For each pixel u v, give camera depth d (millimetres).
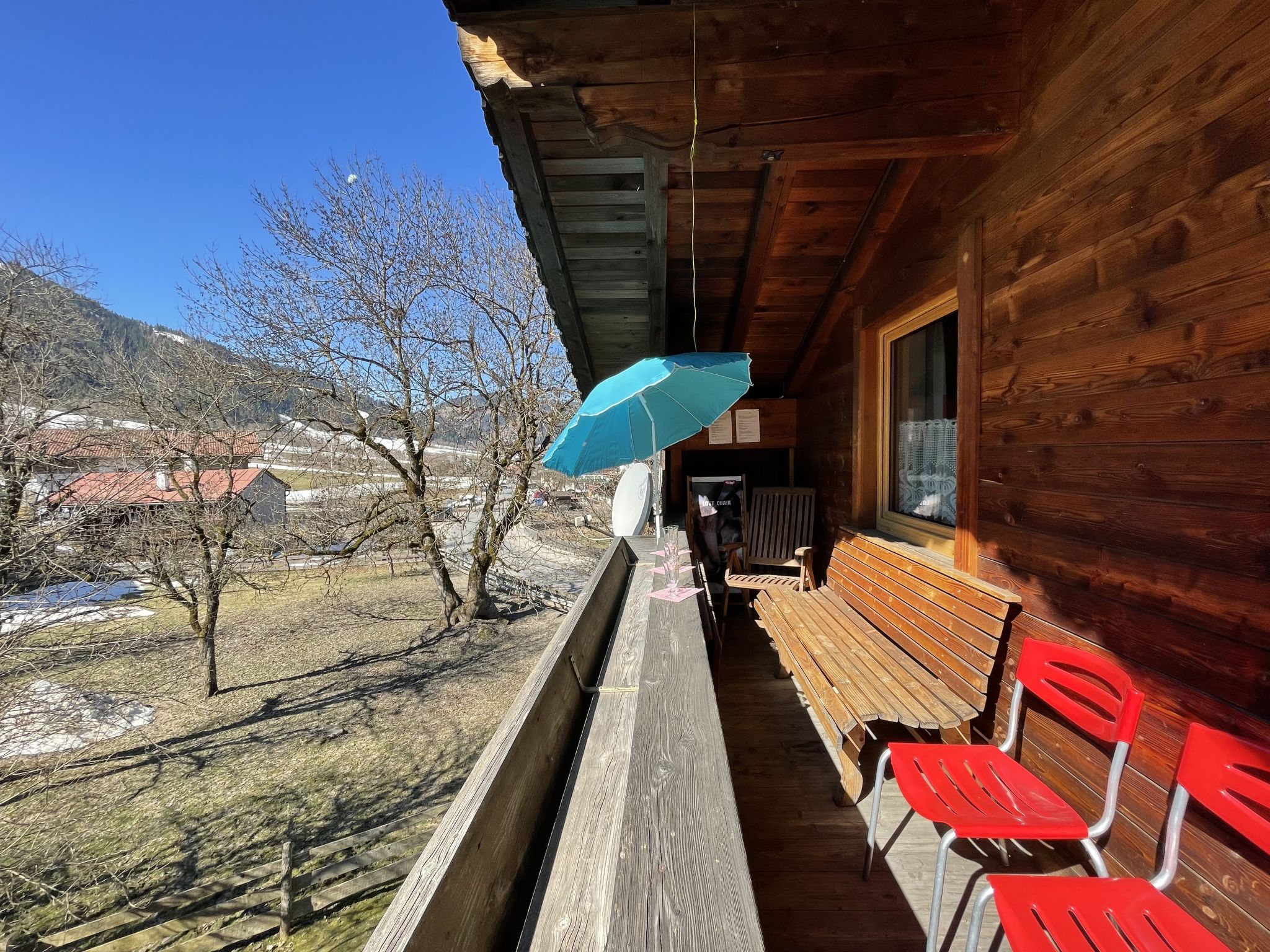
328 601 15625
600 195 2779
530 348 12383
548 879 1113
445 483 13180
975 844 1926
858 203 3043
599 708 1819
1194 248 1292
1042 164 1869
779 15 2033
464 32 2088
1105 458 1577
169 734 9516
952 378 2787
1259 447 1136
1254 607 1143
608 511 14203
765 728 2793
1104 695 1438
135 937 5367
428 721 9938
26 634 6906
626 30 2055
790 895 1728
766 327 4309
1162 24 1382
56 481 7863
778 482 6207
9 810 7605
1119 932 1038
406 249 11617
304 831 7324
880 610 2955
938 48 2014
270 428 10852
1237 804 1059
